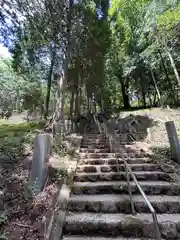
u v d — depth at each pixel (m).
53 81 11.70
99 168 4.43
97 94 16.53
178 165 4.34
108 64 18.44
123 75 18.34
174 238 2.70
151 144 6.32
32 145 5.12
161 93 17.45
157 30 10.92
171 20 8.84
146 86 18.25
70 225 2.83
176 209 3.12
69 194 3.38
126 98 20.19
